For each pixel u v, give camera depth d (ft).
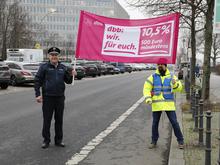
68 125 37.27
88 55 28.25
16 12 204.85
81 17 28.30
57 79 26.61
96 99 63.82
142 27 27.50
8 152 26.05
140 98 66.39
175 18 26.71
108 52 28.04
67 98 64.85
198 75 134.51
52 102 26.91
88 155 25.43
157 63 26.48
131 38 27.73
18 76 89.86
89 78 146.61
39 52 138.92
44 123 27.09
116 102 59.41
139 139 30.86
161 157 24.98
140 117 43.29
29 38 219.61
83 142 29.53
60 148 27.35
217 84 105.91
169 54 26.76
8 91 77.97
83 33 28.25
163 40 26.94
